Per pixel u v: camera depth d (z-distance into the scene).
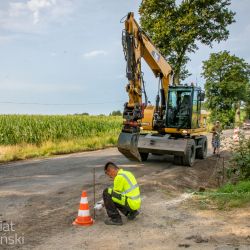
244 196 9.80
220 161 19.25
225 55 68.81
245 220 8.03
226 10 37.16
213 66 68.56
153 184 12.02
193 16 35.34
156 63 17.27
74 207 9.39
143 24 37.81
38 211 9.09
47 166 16.61
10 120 27.33
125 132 15.29
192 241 6.93
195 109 17.61
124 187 8.02
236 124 20.59
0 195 10.80
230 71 68.19
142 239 7.10
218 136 21.09
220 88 67.81
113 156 20.16
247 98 70.38
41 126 27.70
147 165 16.89
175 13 37.00
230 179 14.06
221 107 68.25
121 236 7.27
